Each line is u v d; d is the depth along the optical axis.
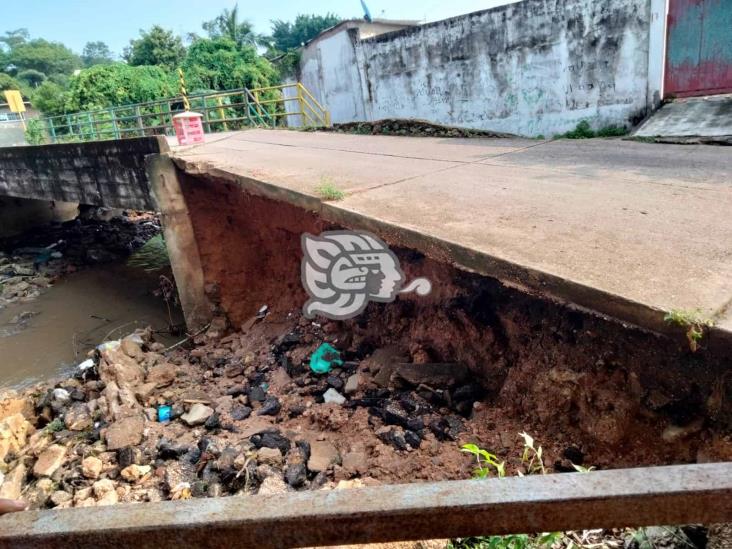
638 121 8.15
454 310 3.94
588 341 2.88
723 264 2.63
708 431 2.35
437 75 10.85
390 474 3.23
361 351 4.85
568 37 8.56
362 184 4.97
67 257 11.52
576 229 3.30
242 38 31.23
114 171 7.87
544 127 9.38
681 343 2.19
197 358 6.02
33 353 7.21
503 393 3.48
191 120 8.20
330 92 15.01
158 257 11.27
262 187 5.28
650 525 1.03
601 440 2.76
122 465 3.86
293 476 3.38
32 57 56.88
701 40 7.38
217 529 1.04
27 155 10.15
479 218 3.67
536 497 1.02
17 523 1.08
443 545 2.35
